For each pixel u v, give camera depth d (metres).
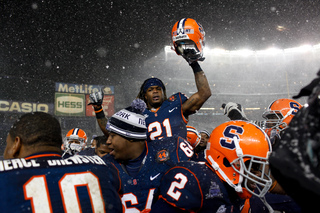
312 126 0.85
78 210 1.25
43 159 1.34
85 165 1.40
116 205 1.40
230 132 1.64
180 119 2.79
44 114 1.45
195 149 4.20
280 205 2.03
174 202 1.57
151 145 2.08
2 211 1.14
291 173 0.82
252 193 1.59
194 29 2.46
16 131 1.39
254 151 1.56
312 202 0.79
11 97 26.52
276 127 2.79
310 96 0.90
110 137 1.97
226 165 1.63
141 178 1.91
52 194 1.23
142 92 2.92
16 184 1.19
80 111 28.89
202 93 2.74
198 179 1.58
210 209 1.57
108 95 30.72
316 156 0.82
